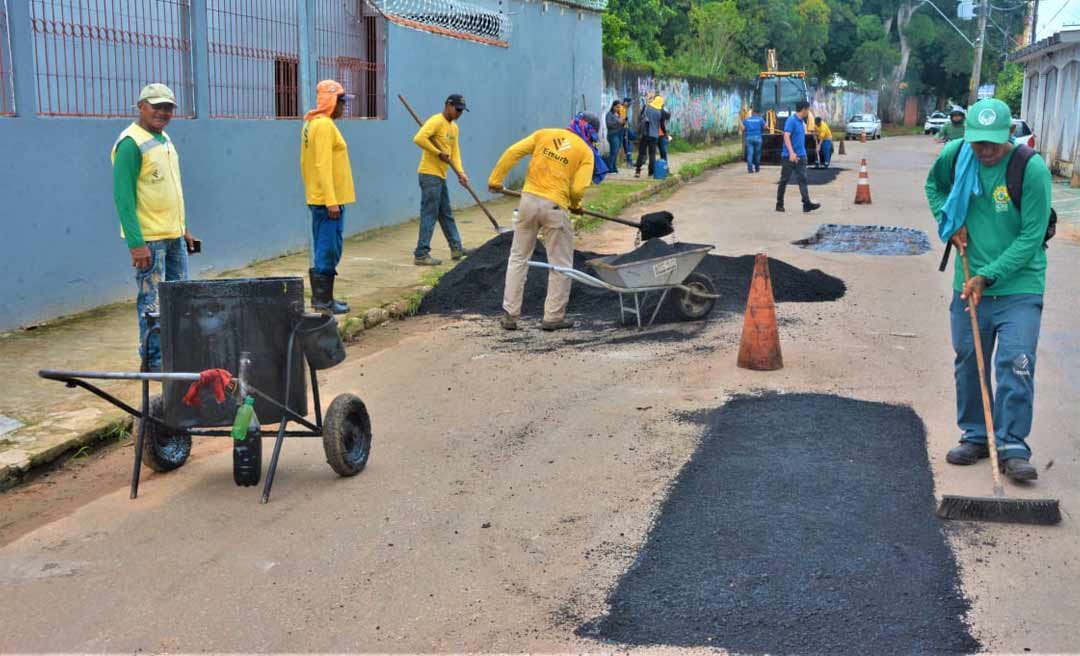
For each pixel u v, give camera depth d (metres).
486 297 10.21
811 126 28.73
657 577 4.30
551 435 6.16
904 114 77.12
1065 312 9.59
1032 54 30.95
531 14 20.47
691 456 5.72
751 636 3.83
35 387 6.76
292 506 5.13
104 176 9.29
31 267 8.54
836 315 9.37
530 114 20.73
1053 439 5.95
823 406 6.54
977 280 5.17
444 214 11.93
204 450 6.04
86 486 5.46
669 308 9.48
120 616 4.03
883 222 16.67
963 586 4.20
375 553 4.58
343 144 9.07
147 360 5.65
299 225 12.73
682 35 46.25
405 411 6.70
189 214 10.66
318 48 13.22
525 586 4.25
